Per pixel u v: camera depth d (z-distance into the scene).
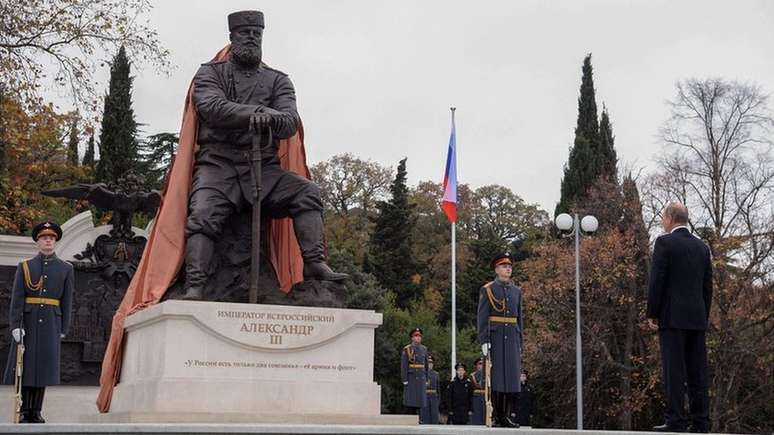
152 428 8.65
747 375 43.19
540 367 45.97
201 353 11.00
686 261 10.66
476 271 65.00
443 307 63.53
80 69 28.88
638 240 45.31
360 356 11.53
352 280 53.97
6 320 20.00
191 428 8.70
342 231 68.19
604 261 44.59
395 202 64.75
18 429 8.44
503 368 14.31
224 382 10.91
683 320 10.57
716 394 40.81
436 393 29.89
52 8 28.20
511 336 14.39
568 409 46.66
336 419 10.96
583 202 50.28
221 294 12.02
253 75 12.52
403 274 63.78
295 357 11.30
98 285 20.73
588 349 45.19
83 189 20.89
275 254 12.85
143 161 56.00
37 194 33.78
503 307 14.39
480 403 29.97
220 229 11.95
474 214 74.50
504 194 74.94
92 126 29.80
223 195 12.01
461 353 54.44
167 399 10.66
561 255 46.56
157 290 11.89
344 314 11.52
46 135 30.14
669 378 10.59
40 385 12.14
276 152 12.55
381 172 71.25
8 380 12.27
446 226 74.00
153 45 29.39
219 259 12.23
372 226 69.62
